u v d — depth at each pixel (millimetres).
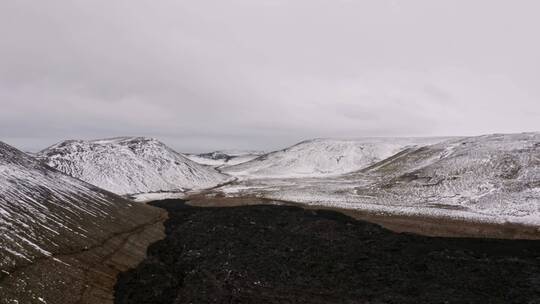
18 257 27594
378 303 29078
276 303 28875
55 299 25344
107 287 30312
